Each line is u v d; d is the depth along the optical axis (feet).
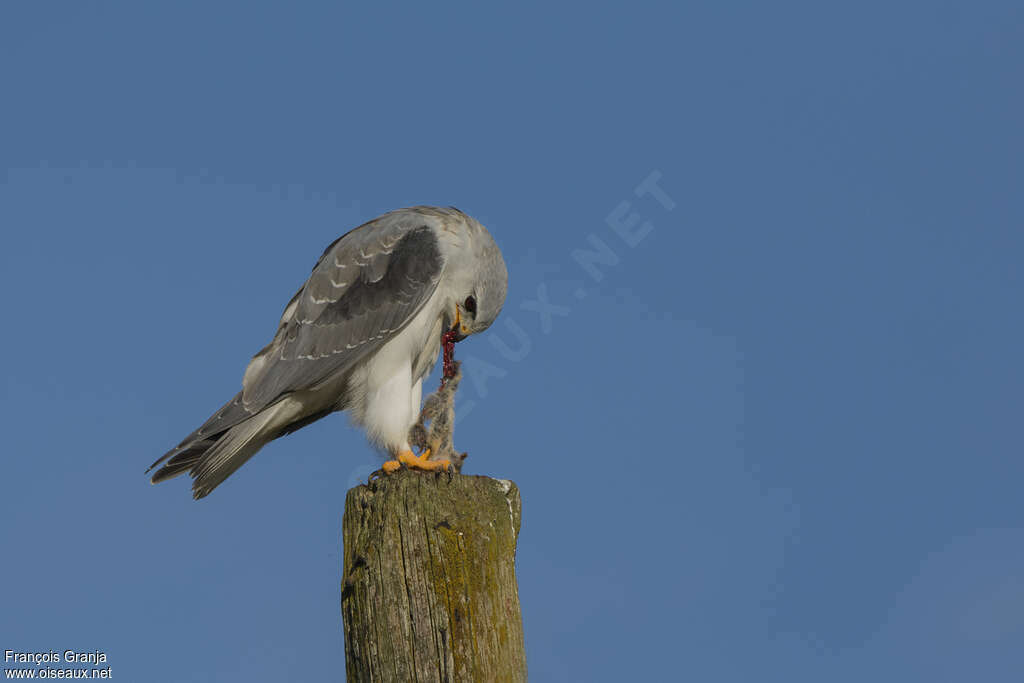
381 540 24.32
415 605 23.72
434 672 23.32
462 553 24.02
